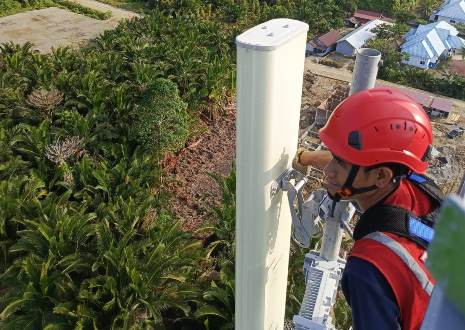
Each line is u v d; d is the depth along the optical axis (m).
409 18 33.47
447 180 15.95
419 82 23.89
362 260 1.85
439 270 0.85
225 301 9.35
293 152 2.58
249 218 2.51
